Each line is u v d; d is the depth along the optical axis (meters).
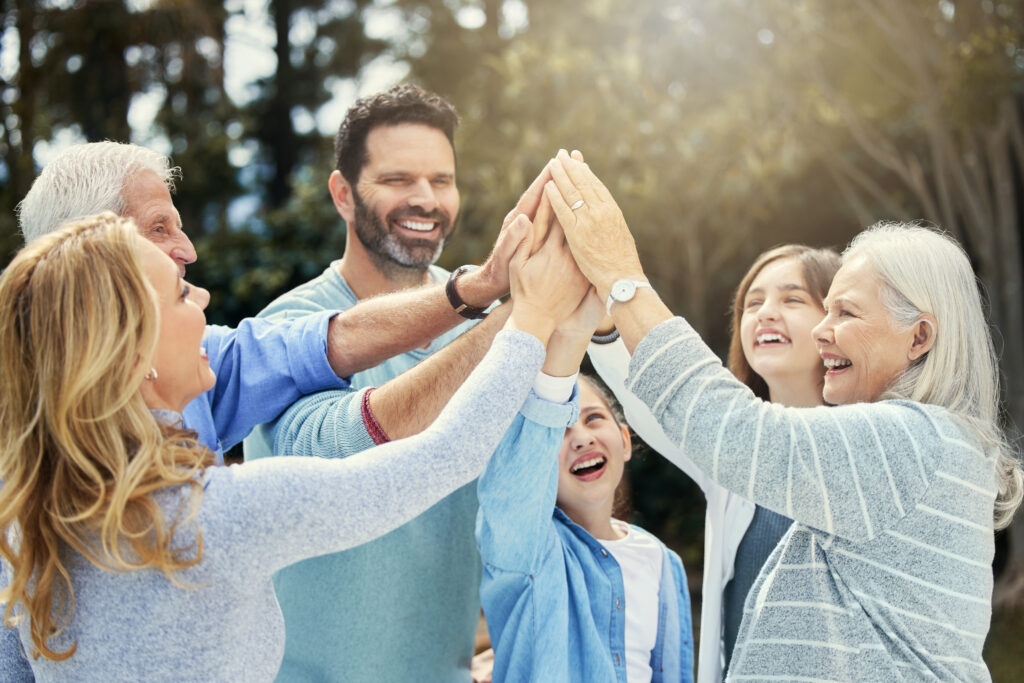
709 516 2.13
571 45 6.74
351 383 2.00
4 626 1.46
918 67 5.92
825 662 1.57
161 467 1.24
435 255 2.33
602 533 2.08
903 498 1.51
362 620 1.91
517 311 1.59
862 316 1.71
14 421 1.27
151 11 8.20
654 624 2.00
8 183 7.79
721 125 6.31
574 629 1.80
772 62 6.41
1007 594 5.67
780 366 2.22
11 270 1.28
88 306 1.23
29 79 7.71
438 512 1.97
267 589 1.32
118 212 1.60
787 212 7.07
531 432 1.67
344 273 2.35
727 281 7.01
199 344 1.40
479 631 2.67
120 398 1.23
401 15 11.36
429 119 2.26
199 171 10.42
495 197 6.33
